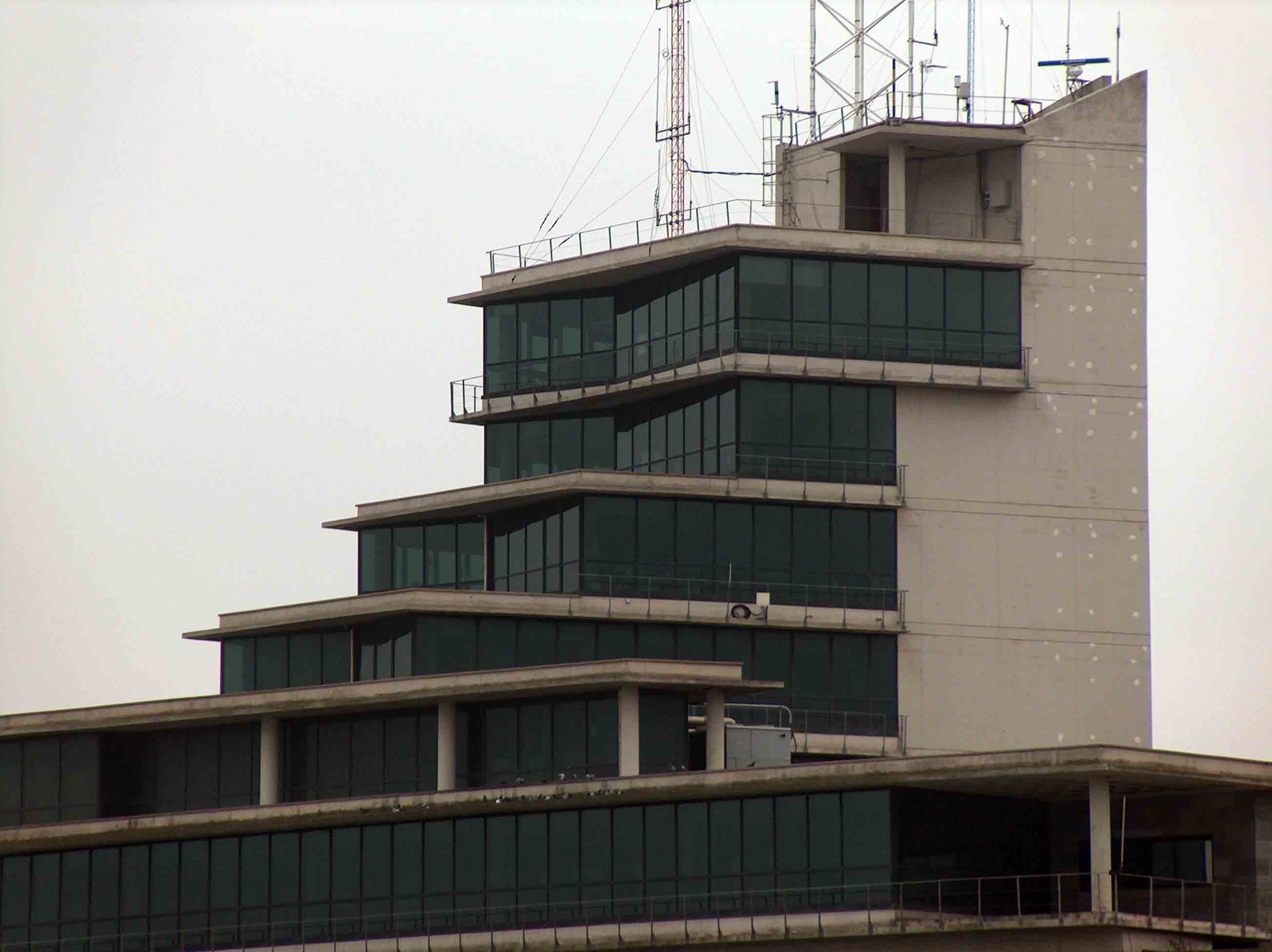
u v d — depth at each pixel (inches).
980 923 5226.4
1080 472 6633.9
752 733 5979.3
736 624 6382.9
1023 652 6540.4
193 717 6215.6
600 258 6678.2
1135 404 6683.1
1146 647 6609.3
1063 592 6589.6
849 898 5315.0
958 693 6491.1
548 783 5689.0
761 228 6437.0
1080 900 5442.9
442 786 5900.6
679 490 6407.5
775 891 5403.5
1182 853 5403.5
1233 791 5315.0
